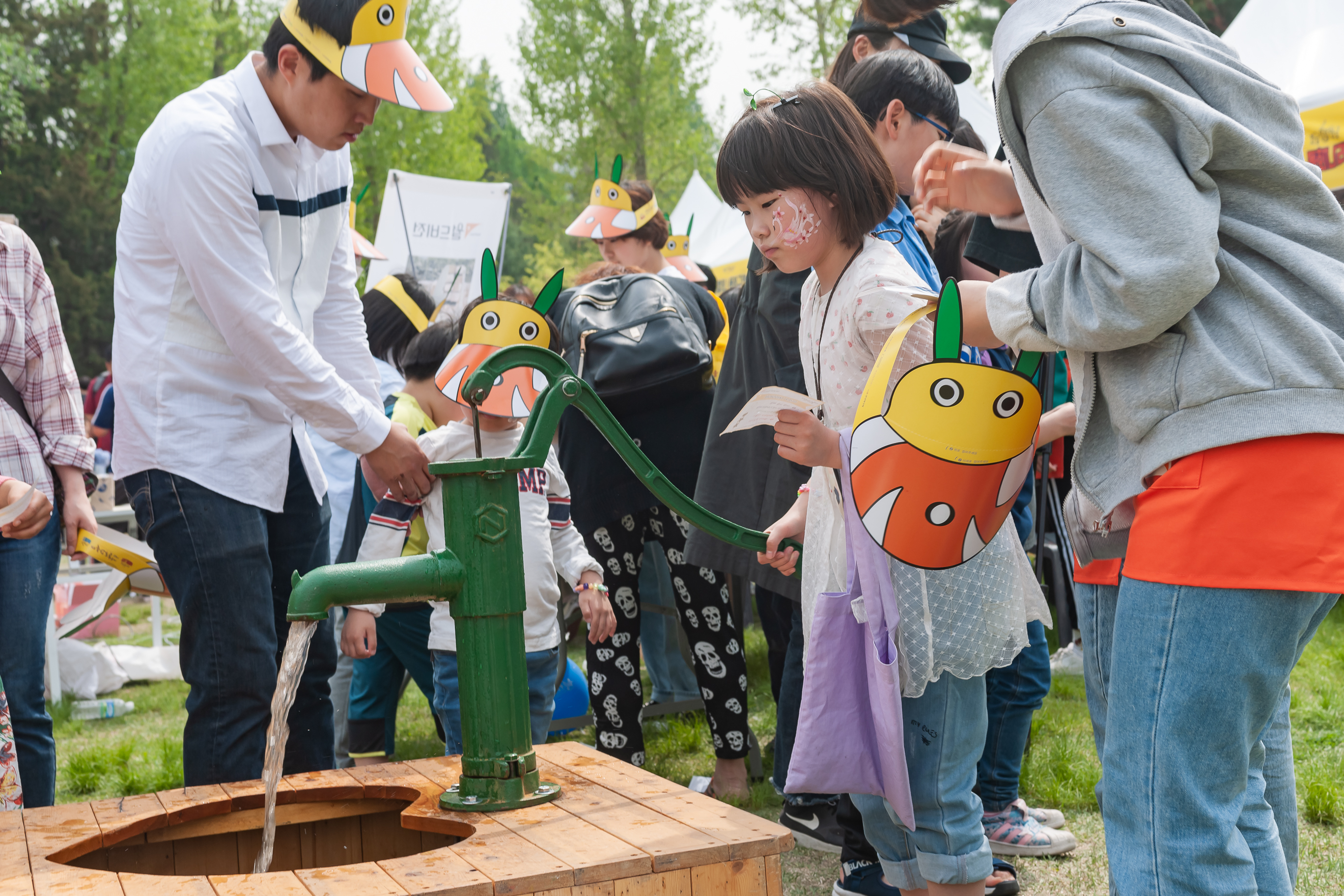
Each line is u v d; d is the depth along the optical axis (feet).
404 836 5.08
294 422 8.01
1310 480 4.04
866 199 5.85
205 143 7.10
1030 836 8.56
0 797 7.06
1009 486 4.92
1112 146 4.16
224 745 7.43
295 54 7.37
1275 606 4.14
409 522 8.70
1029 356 4.91
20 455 8.58
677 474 10.46
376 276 22.79
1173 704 4.26
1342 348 4.12
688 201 37.06
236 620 7.39
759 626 19.12
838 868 8.89
